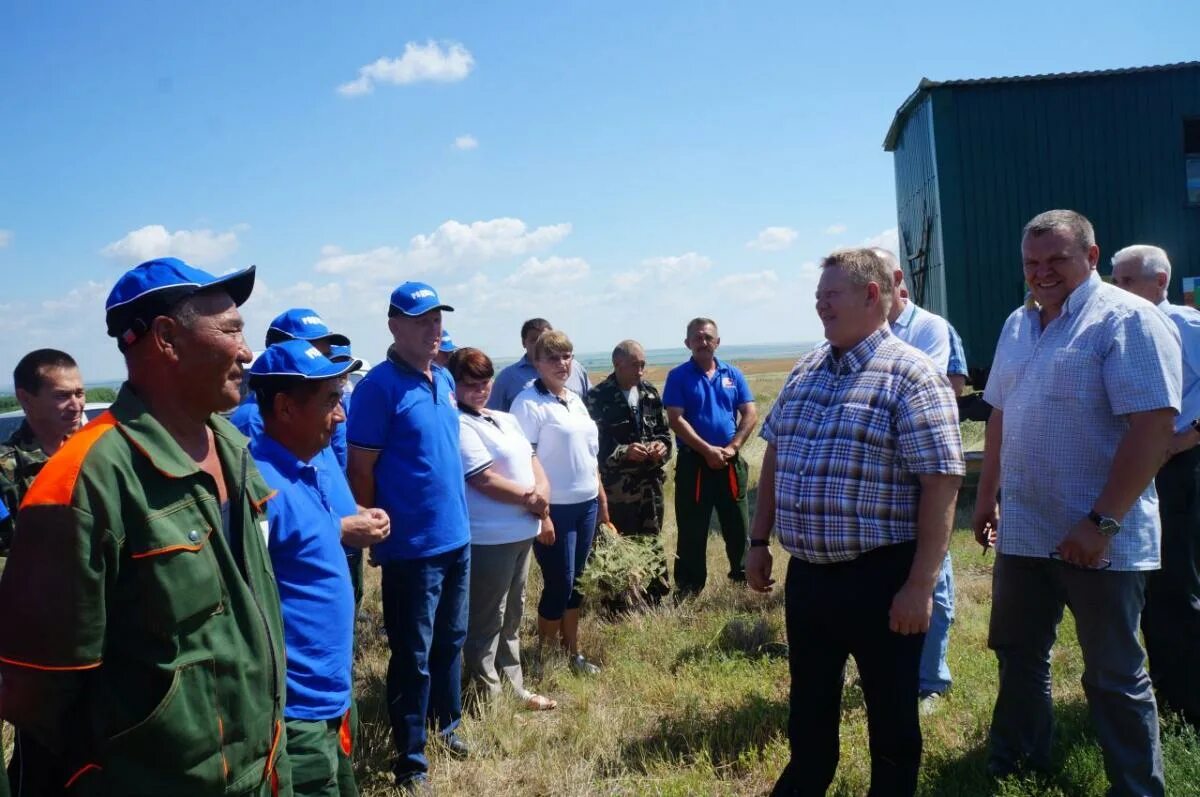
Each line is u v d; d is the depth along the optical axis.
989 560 7.69
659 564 6.73
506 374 6.78
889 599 3.05
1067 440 3.38
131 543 1.79
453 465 4.07
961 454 2.96
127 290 1.94
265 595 2.12
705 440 6.95
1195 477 4.09
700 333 6.93
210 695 1.86
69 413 4.00
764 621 5.99
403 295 4.02
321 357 2.78
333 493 3.20
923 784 3.71
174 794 1.82
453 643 4.25
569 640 5.69
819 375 3.29
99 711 1.79
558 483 5.34
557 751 4.23
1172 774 3.56
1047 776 3.68
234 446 2.16
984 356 10.21
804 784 3.32
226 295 2.04
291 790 2.24
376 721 4.59
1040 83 10.16
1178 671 4.17
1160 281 4.14
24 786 1.87
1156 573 4.21
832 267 3.15
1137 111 10.18
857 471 3.04
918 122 11.22
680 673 5.26
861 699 4.64
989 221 10.23
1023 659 3.64
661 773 4.02
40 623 1.68
